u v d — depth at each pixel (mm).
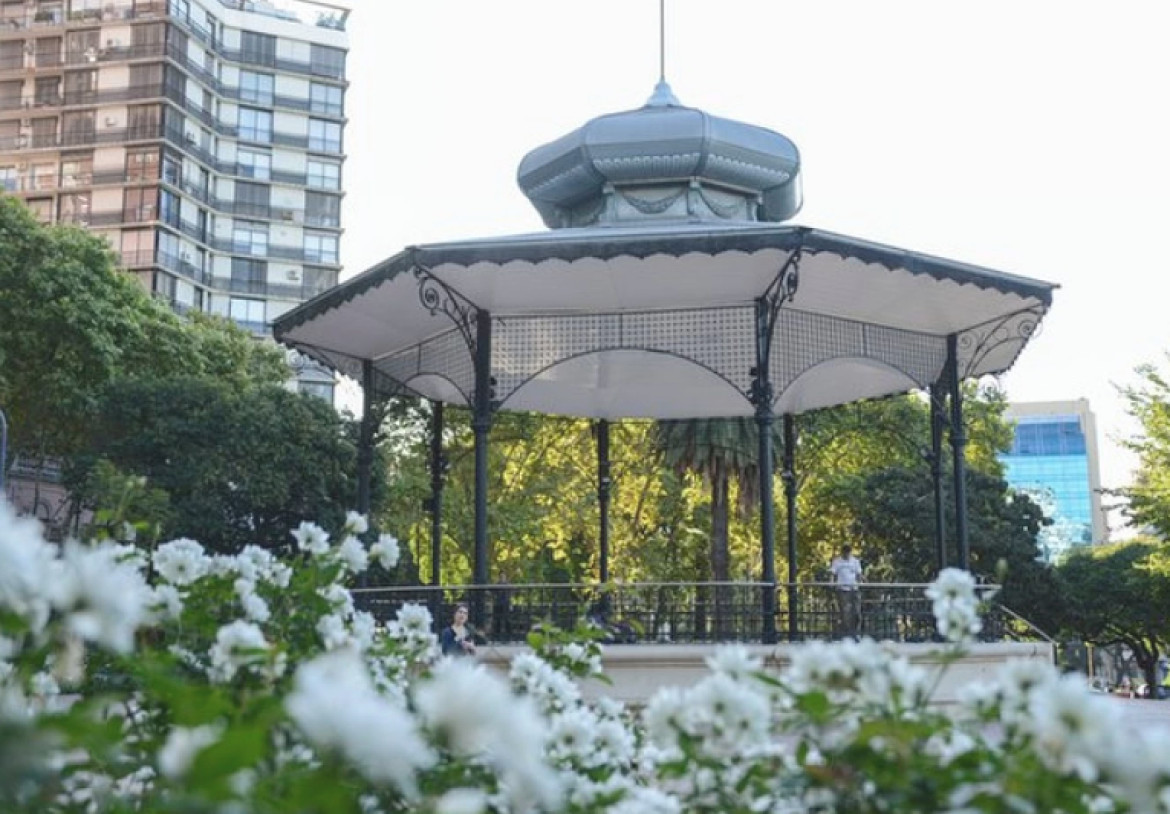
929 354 14875
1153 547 37938
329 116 65375
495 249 11820
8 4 59781
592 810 2627
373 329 14828
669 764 2582
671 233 11750
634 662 11750
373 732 1572
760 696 2578
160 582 3846
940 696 11641
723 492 21531
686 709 2564
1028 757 2156
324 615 3980
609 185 14914
